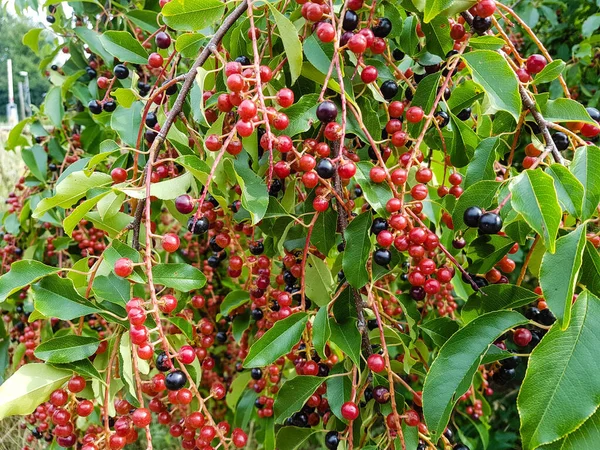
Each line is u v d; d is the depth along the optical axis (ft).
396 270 1.28
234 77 0.86
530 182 0.78
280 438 1.03
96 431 1.10
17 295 1.81
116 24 1.79
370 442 1.00
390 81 1.04
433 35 1.03
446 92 1.07
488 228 0.85
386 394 0.92
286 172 0.97
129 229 0.98
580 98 2.57
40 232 1.95
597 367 0.74
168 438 2.45
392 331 1.04
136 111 1.24
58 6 1.76
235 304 1.30
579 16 2.44
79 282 1.01
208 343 1.19
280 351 0.93
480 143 0.99
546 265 0.77
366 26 1.01
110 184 1.02
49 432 1.49
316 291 1.08
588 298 0.78
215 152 0.99
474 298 1.00
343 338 0.95
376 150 0.92
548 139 0.88
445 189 1.09
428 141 1.15
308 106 0.97
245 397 1.31
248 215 1.08
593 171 0.81
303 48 0.98
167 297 0.87
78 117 1.83
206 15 1.00
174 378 0.87
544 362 0.75
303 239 1.11
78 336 0.91
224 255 1.32
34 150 1.81
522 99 0.91
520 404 0.74
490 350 0.88
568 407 0.73
